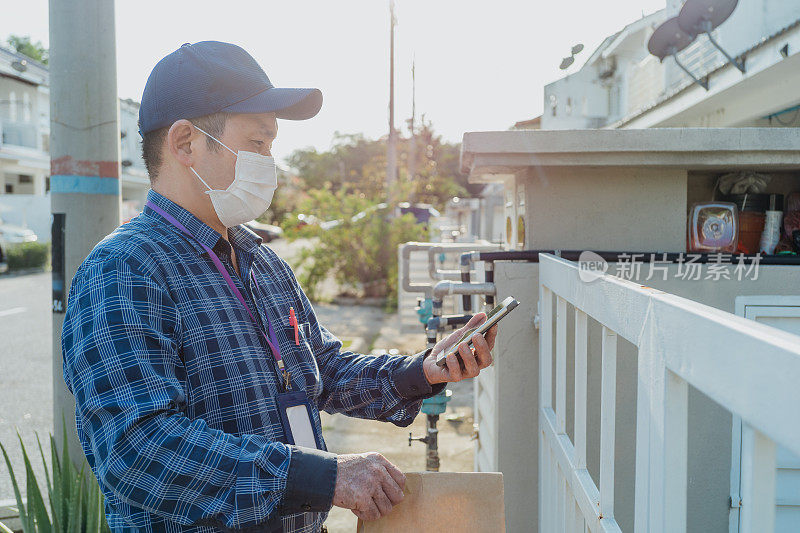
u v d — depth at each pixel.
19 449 4.86
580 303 1.66
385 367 1.53
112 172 2.75
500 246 3.65
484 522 1.23
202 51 1.32
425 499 1.24
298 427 1.29
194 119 1.30
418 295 9.54
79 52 2.66
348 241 12.91
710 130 2.49
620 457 2.57
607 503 1.40
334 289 14.53
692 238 2.77
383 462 1.18
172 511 1.05
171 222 1.31
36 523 2.59
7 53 19.20
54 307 2.73
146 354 1.09
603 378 1.43
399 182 13.52
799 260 2.58
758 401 0.66
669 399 0.98
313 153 51.97
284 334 1.40
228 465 1.04
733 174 2.87
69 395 2.77
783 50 4.28
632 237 2.78
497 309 1.40
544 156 2.58
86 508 2.65
